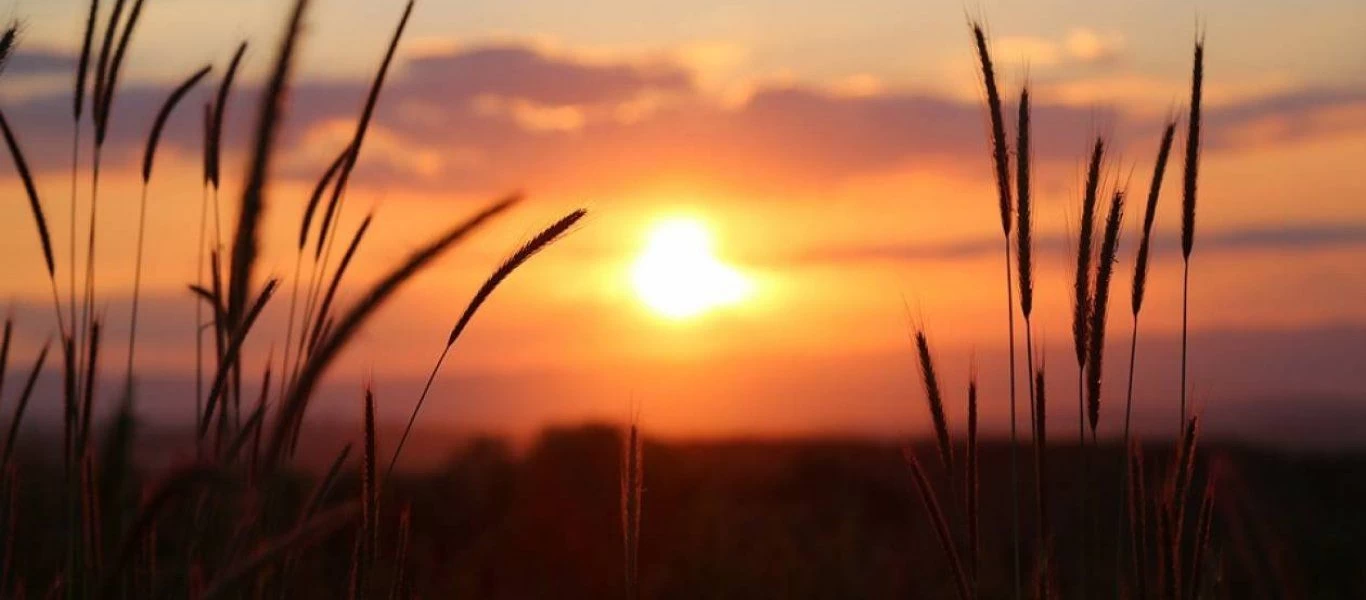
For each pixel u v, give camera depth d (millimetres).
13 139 2729
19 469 2883
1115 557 2645
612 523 9016
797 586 8000
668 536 8977
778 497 12305
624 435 2623
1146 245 2594
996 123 2602
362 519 2438
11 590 2791
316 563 3096
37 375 2816
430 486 9891
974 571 2555
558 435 10750
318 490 2443
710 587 7988
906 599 7859
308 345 2414
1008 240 2588
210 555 2346
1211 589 2721
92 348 2537
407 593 2641
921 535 10250
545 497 9578
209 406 2105
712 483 11648
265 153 1840
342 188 2645
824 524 10117
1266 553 3311
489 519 9102
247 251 1843
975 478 2566
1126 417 2590
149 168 3020
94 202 2891
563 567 8406
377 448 2441
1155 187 2615
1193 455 2490
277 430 1429
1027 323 2531
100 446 2029
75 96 2912
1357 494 13438
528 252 2332
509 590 7918
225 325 2639
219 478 1387
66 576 2381
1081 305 2545
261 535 2387
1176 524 2467
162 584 2195
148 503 1400
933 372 2590
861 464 14680
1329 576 7539
